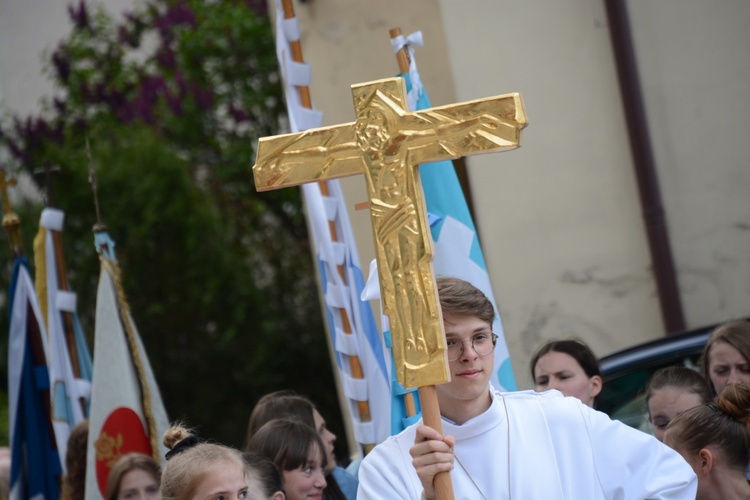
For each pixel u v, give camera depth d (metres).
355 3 18.28
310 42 18.88
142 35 28.38
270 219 27.36
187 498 8.21
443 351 6.92
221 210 26.86
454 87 17.05
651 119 16.44
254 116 27.33
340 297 11.03
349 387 11.00
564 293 16.72
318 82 18.84
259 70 27.12
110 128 26.91
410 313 7.00
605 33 16.52
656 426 10.33
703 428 8.95
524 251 16.84
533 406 8.00
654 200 16.25
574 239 16.67
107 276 12.39
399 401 9.69
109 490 10.94
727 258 16.16
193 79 27.19
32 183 26.91
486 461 7.78
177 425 9.58
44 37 30.42
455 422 7.88
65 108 27.78
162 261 24.70
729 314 16.11
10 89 30.81
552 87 16.78
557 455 7.77
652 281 16.39
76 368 13.41
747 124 16.03
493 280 16.94
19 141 27.61
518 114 7.10
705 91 16.23
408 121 7.23
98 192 24.72
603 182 16.59
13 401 13.80
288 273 26.58
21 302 13.89
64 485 12.75
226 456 8.41
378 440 10.92
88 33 28.31
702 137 16.23
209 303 24.83
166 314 24.73
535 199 16.80
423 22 17.58
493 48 16.94
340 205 11.20
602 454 7.74
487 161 16.97
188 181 25.09
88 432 12.32
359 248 18.17
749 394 9.14
